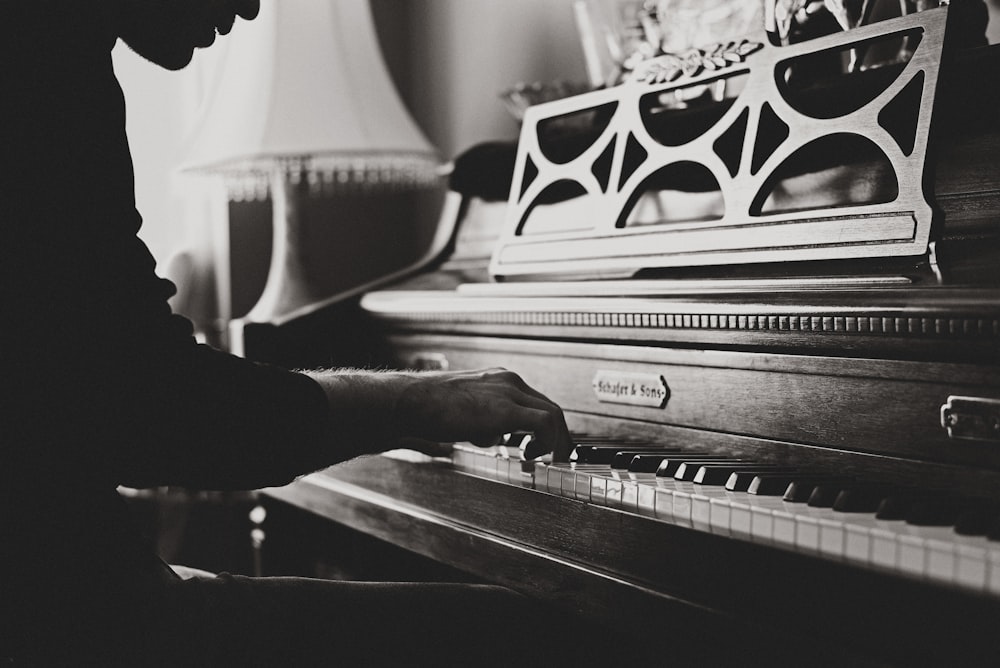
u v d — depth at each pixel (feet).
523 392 4.16
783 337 3.86
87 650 3.48
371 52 9.51
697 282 4.59
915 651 2.58
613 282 5.06
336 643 3.90
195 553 8.92
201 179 9.91
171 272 10.43
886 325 3.41
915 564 2.63
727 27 5.82
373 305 6.69
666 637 3.29
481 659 3.98
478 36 10.59
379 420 3.95
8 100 3.37
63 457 3.45
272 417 3.69
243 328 6.64
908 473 3.45
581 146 6.13
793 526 2.99
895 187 4.28
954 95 4.15
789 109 4.50
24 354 3.37
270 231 10.73
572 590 3.71
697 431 4.34
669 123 5.42
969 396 3.25
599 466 4.09
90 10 3.58
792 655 2.85
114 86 3.66
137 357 3.54
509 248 6.05
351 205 11.16
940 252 3.77
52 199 3.43
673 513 3.44
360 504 5.28
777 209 4.83
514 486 4.10
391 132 9.38
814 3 5.11
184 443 3.60
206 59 10.41
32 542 3.40
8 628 3.36
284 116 9.11
